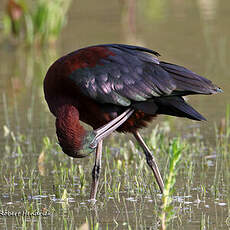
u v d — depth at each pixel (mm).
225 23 25219
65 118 9602
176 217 9125
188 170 11375
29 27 23281
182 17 26891
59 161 12391
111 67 9891
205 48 21328
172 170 8359
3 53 22656
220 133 13648
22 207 9828
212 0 30594
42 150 12539
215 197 9984
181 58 20031
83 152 9555
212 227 8680
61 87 9977
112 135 13992
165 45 21875
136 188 10586
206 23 25359
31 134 14156
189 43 22141
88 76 9836
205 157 12086
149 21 26297
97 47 10250
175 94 9820
